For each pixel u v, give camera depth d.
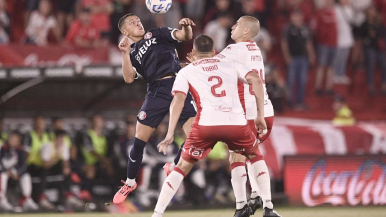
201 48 25.05
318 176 45.03
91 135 44.97
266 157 48.69
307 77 64.19
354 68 66.12
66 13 58.53
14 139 43.19
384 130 53.03
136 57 27.44
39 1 56.09
